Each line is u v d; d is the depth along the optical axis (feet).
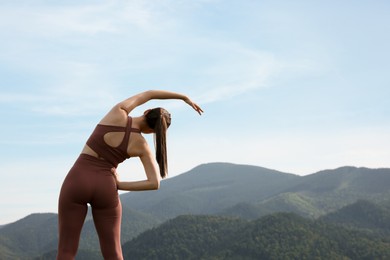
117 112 14.01
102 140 13.67
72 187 13.25
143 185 13.88
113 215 13.70
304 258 580.30
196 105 15.65
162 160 14.11
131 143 13.84
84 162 13.56
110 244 13.67
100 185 13.42
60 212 13.41
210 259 627.46
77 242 13.50
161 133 14.19
